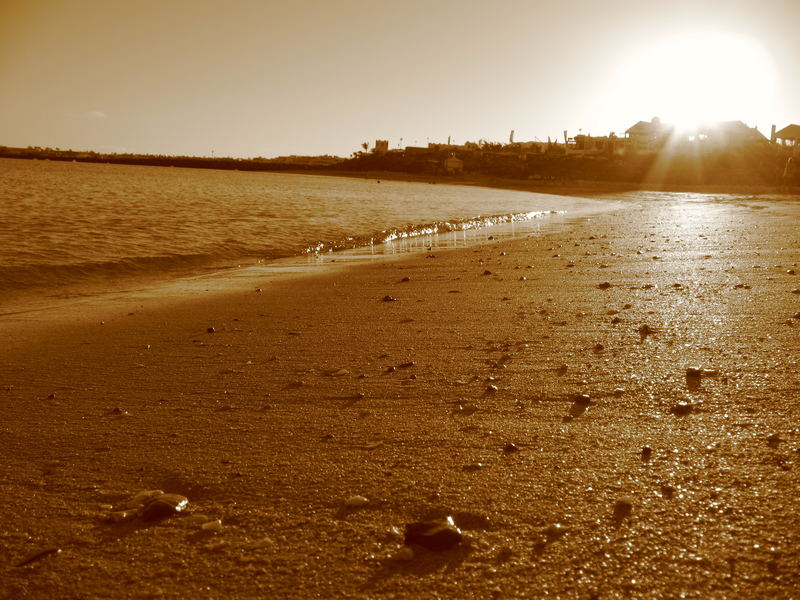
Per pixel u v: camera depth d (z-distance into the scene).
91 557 2.63
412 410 4.26
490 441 3.66
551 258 13.05
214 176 105.44
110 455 3.70
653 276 9.91
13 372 5.63
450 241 18.70
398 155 169.75
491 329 6.61
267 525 2.83
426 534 2.62
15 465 3.60
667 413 3.99
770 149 114.06
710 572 2.36
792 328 6.07
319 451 3.63
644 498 2.91
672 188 84.25
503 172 129.75
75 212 25.38
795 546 2.48
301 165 186.50
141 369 5.60
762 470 3.14
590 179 109.12
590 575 2.37
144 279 12.21
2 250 14.19
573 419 3.96
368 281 10.90
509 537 2.64
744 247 13.84
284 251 16.67
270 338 6.67
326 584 2.39
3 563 2.61
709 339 5.77
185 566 2.54
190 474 3.38
